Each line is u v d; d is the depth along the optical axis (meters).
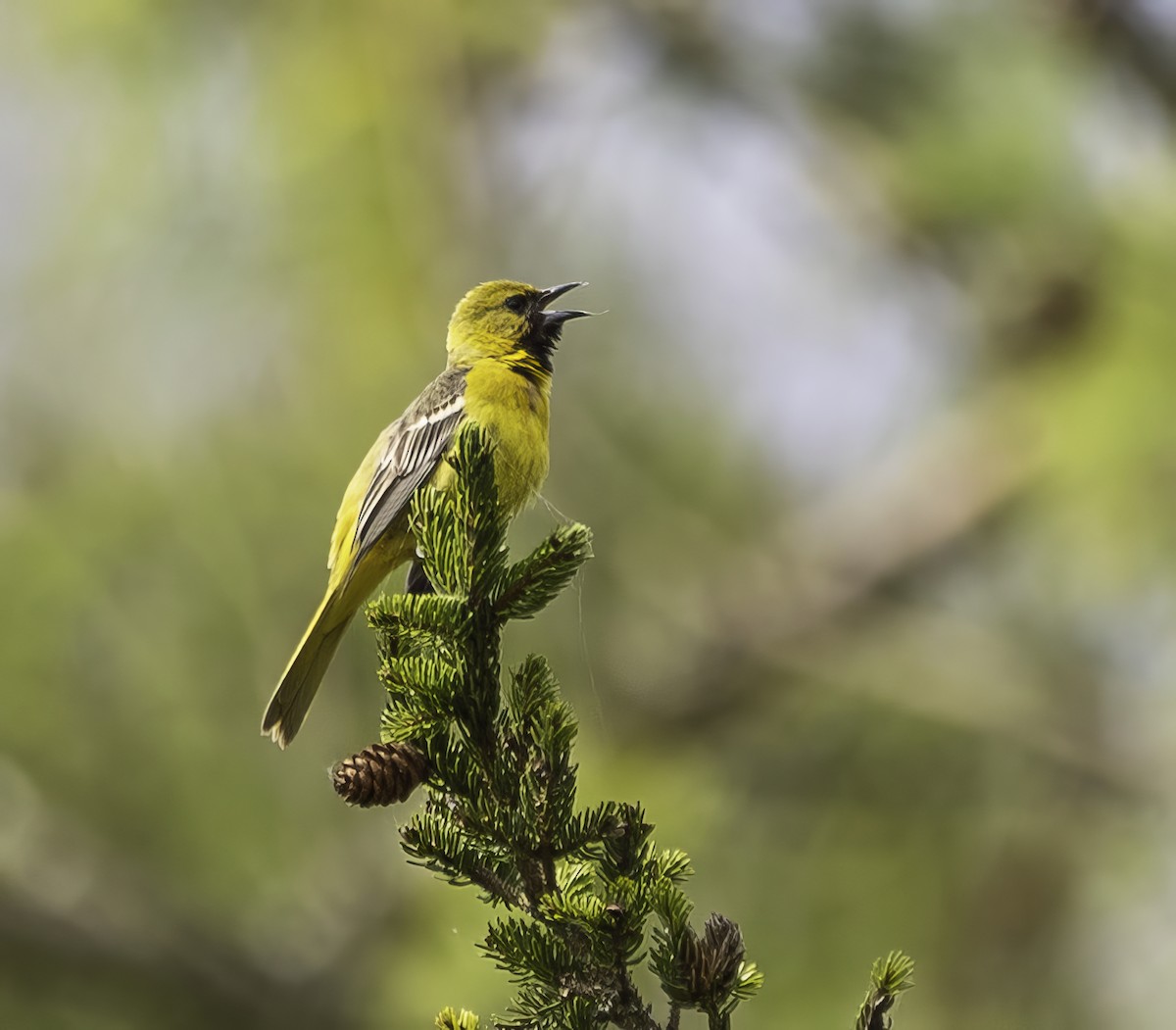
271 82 9.68
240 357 10.01
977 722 11.23
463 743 5.36
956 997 10.88
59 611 10.18
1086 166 10.32
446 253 10.08
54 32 9.54
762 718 11.64
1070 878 11.19
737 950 4.71
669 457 11.64
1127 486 9.41
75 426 10.18
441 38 9.93
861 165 11.03
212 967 11.06
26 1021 11.25
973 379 11.34
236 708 10.62
